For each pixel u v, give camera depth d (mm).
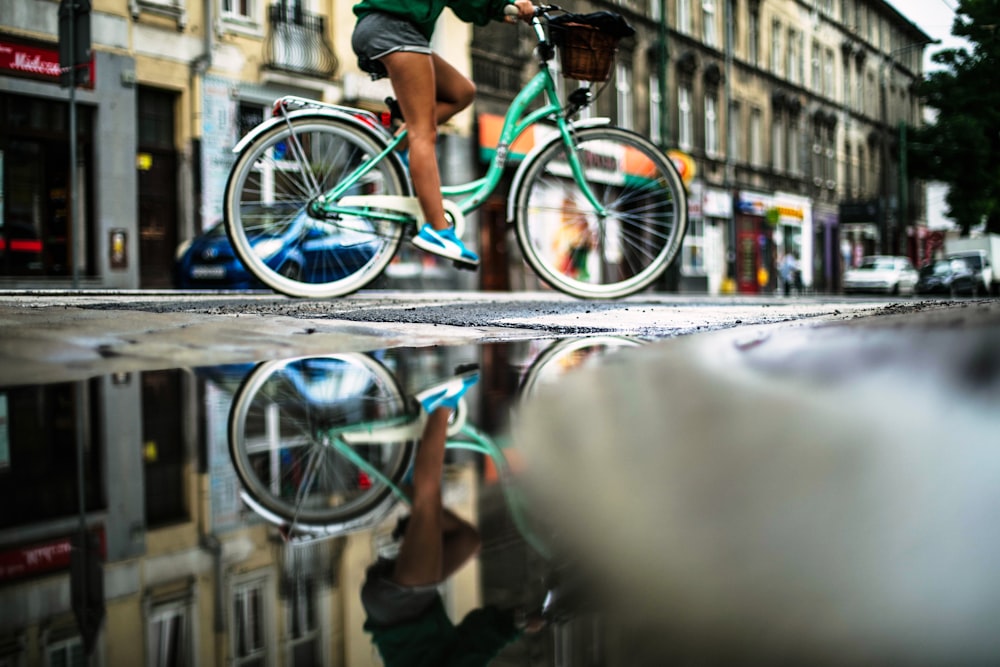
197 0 11789
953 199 32750
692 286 22594
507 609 265
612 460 451
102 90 10945
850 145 34000
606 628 223
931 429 401
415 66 2893
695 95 22891
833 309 2504
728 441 443
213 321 1935
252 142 3045
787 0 28562
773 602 221
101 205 11023
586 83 3477
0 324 1759
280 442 646
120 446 641
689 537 287
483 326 1861
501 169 3287
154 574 343
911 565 233
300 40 12797
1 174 10383
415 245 3023
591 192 3455
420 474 509
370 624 272
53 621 288
